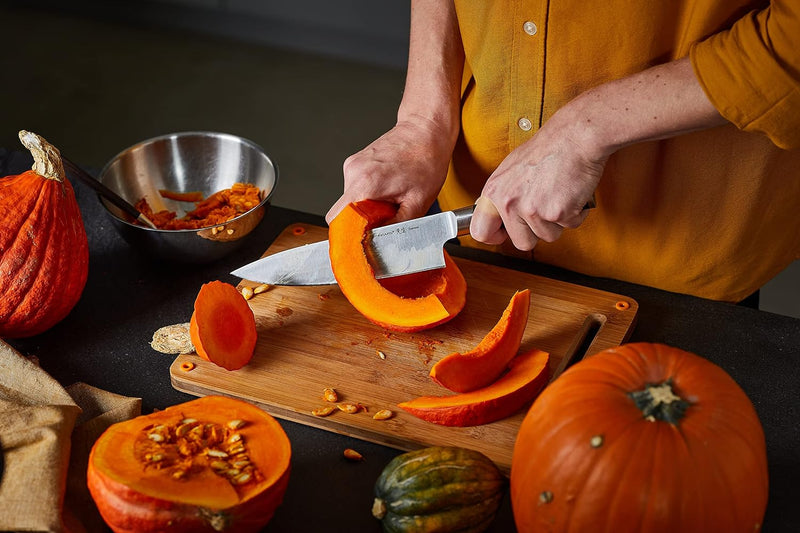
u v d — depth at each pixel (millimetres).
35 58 4664
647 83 1246
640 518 887
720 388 927
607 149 1280
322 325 1442
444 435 1236
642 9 1350
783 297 3309
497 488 1036
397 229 1446
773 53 1144
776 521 1133
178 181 1731
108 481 970
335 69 4660
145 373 1376
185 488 977
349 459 1229
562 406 949
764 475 924
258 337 1414
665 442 888
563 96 1505
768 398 1322
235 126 4172
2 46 4766
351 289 1394
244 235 1546
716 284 1647
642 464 886
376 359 1374
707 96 1202
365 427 1248
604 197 1576
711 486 878
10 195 1313
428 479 1018
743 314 1482
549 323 1440
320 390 1315
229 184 1734
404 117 1651
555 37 1432
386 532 1057
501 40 1490
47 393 1211
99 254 1625
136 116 4227
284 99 4398
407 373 1349
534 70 1495
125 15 5023
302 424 1295
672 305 1516
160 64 4645
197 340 1289
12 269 1306
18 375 1222
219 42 4832
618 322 1437
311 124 4219
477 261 1617
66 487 1105
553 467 930
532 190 1329
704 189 1513
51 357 1398
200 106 4320
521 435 1000
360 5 4605
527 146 1345
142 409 1314
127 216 1553
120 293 1535
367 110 4352
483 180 1736
